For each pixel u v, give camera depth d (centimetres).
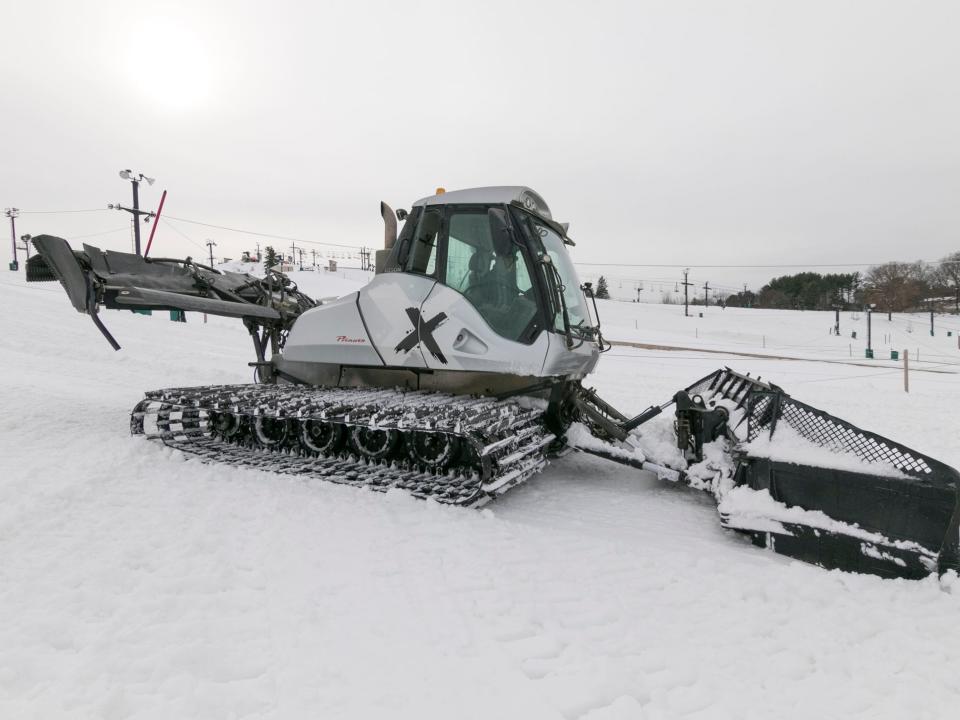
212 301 618
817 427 380
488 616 265
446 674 221
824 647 252
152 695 202
